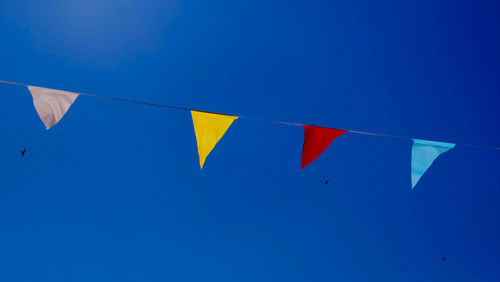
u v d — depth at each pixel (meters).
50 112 1.21
